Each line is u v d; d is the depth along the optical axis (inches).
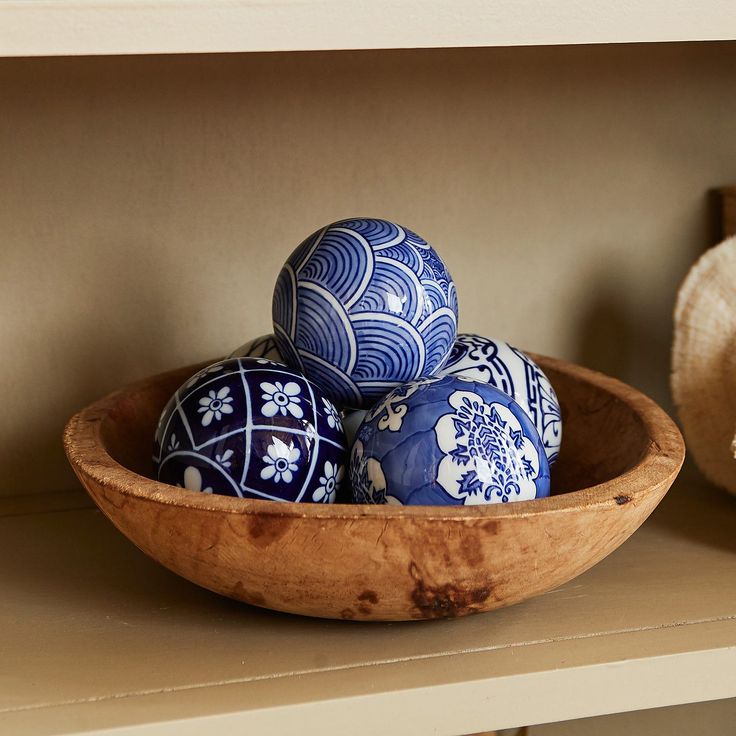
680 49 27.3
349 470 18.4
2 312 24.9
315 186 25.9
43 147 24.1
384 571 15.8
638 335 29.1
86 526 24.1
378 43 15.6
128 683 16.8
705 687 18.0
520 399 20.9
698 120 28.0
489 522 15.4
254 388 18.1
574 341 28.7
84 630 18.8
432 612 16.8
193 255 25.6
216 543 16.0
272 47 15.2
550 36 16.3
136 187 24.8
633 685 17.6
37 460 26.0
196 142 24.9
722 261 24.8
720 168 28.5
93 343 25.6
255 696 16.4
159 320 25.8
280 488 17.7
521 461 17.5
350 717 16.3
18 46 14.4
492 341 21.8
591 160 27.5
